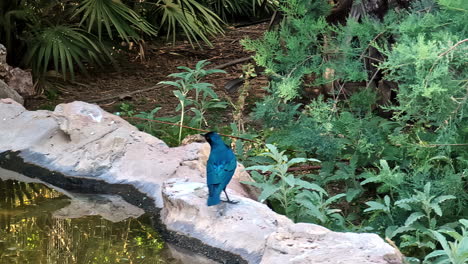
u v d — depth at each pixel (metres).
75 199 6.41
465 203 5.59
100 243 5.43
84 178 6.63
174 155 6.59
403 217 5.53
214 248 5.11
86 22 11.25
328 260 4.46
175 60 11.93
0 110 7.52
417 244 5.11
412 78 5.47
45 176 6.80
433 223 5.20
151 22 12.68
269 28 8.18
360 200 6.40
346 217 6.11
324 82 6.59
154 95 9.88
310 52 6.78
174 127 8.05
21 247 5.32
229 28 14.45
